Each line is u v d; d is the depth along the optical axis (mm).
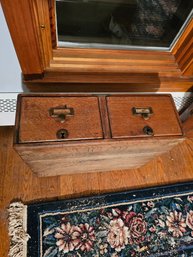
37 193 1135
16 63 920
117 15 1036
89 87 1062
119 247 1049
